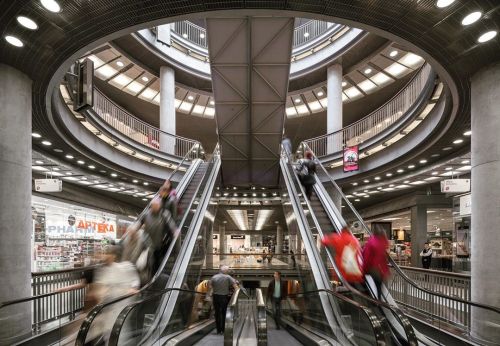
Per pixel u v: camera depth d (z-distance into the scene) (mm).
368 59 17312
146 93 21297
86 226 14977
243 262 17125
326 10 5023
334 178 16344
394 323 4492
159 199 7805
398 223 32438
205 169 14500
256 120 12508
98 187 17250
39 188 11039
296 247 10039
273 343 6277
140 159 15562
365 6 4820
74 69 7672
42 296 4789
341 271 5930
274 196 19109
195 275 8656
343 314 5363
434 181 15641
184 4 4855
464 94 6879
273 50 9477
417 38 5324
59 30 5051
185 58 19422
